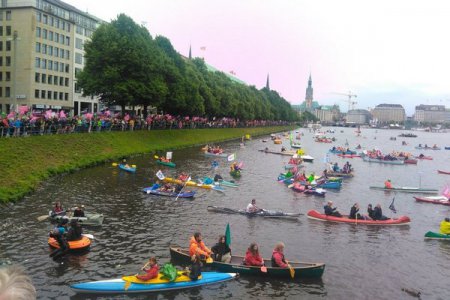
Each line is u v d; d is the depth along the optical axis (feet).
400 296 75.31
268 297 71.51
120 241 96.17
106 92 262.88
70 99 417.08
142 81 271.90
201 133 379.35
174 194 147.33
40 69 368.48
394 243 106.83
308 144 492.95
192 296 70.49
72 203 126.62
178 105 321.93
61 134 195.00
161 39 351.87
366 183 211.20
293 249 98.84
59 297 67.21
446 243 108.47
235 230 111.55
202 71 457.27
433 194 183.52
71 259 83.25
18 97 356.79
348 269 87.35
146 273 73.61
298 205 148.36
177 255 85.30
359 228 118.93
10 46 356.38
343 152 362.12
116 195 141.69
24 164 150.61
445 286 80.84
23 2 356.18
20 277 9.56
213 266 81.51
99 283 69.51
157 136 291.58
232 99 504.43
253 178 203.92
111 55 259.39
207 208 132.98
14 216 108.58
